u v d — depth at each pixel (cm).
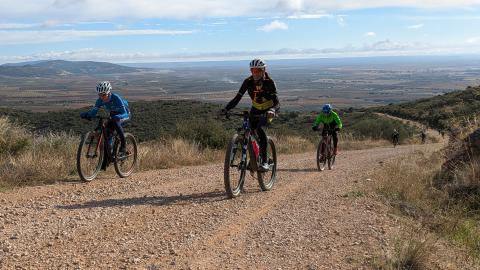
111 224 554
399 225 611
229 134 1658
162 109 5188
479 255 530
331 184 912
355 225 593
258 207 671
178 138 1570
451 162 970
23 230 516
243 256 468
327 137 1216
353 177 1030
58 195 700
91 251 460
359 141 3209
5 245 464
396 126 4081
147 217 591
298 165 1298
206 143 1576
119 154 868
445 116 5444
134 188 784
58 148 1022
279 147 1977
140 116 4753
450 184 866
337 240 531
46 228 527
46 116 4569
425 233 553
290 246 504
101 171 920
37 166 824
